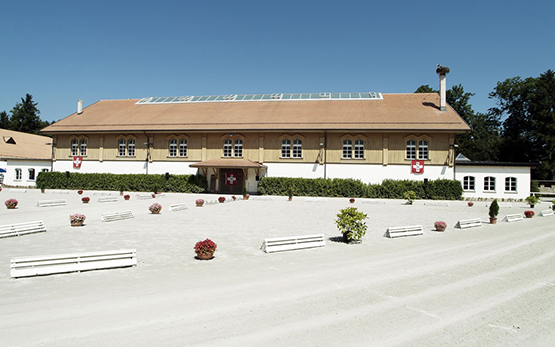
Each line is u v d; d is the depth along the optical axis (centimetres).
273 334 571
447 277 917
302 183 3478
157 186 3744
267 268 985
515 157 5694
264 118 3794
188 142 3812
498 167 3347
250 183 3684
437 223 1684
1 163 4344
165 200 2922
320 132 3572
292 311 672
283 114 3862
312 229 1636
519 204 3030
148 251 1163
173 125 3831
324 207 2533
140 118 4103
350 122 3534
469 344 545
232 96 4641
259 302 717
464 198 3369
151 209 2081
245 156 3703
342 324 614
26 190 3747
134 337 555
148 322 614
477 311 685
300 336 565
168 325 602
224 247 1246
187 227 1634
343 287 823
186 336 561
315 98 4294
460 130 3288
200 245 1070
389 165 3481
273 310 675
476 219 1877
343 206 2622
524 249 1279
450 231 1686
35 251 1127
